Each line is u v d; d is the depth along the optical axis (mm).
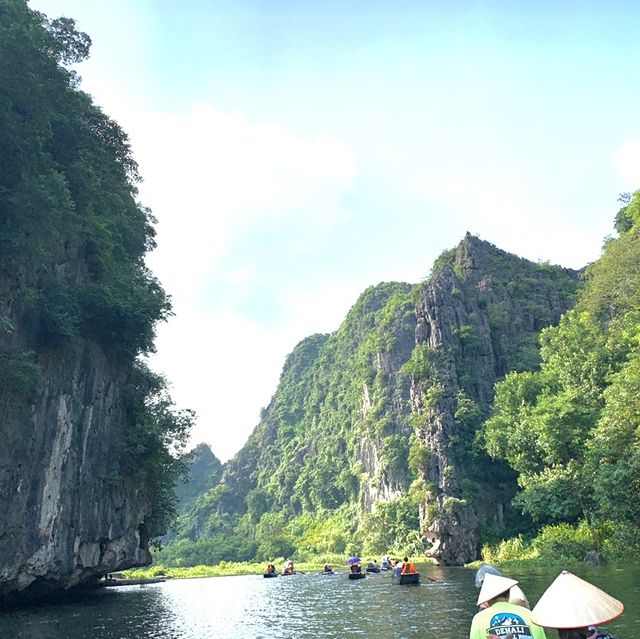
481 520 67750
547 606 6711
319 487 154875
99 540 37469
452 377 81875
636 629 16562
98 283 37562
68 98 36062
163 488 46844
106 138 47719
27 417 29828
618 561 42781
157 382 46906
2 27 26969
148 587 54688
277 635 20766
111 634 22234
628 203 94000
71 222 34375
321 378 199125
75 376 34656
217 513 183125
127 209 48375
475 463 72312
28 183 27156
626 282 69688
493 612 7590
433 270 110500
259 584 54125
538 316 96688
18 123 27719
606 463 45156
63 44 35250
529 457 60031
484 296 95500
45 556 31281
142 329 39375
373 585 42125
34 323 31500
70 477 33875
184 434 47406
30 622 26297
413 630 19844
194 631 22688
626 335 57250
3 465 28078
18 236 27906
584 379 61250
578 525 54375
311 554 122188
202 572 92125
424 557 84250
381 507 109938
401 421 129625
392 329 145250
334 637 19453
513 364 87500
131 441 40562
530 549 57344
